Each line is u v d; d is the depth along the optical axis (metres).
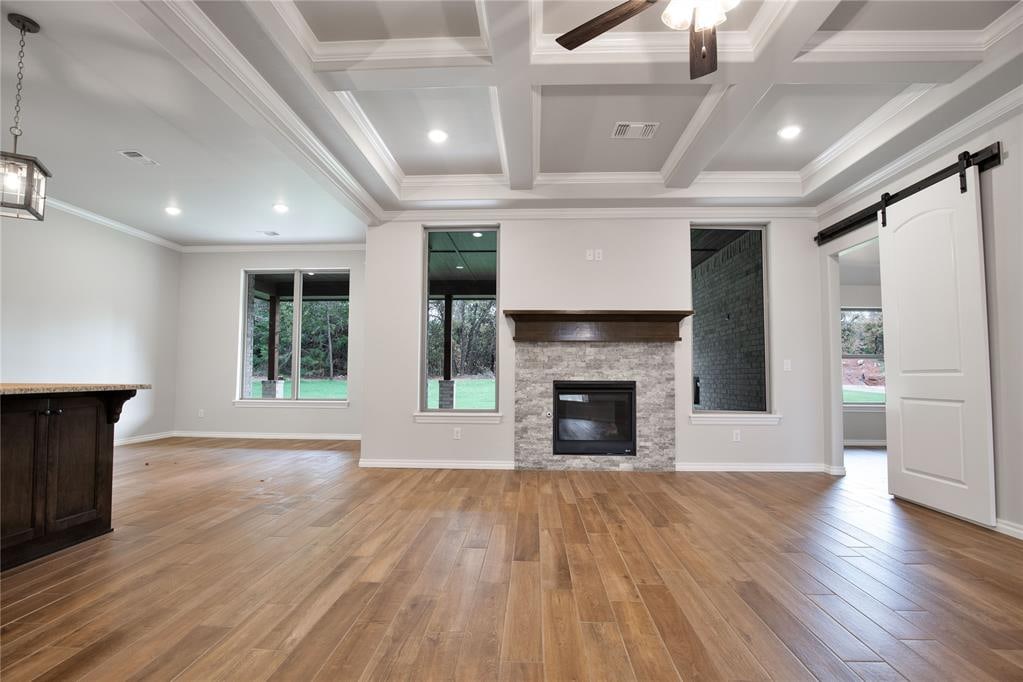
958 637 1.95
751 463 5.25
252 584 2.41
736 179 4.97
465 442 5.37
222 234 7.03
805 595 2.31
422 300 5.60
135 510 3.68
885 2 2.66
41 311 5.60
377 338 5.50
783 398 5.27
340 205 5.78
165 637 1.93
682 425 5.29
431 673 1.71
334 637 1.93
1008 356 3.22
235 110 3.18
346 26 2.88
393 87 3.25
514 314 5.24
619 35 2.93
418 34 2.95
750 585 2.42
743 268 5.71
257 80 2.98
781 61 2.96
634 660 1.79
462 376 5.69
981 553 2.86
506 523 3.39
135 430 6.92
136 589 2.35
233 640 1.91
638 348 5.33
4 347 5.24
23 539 2.65
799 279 5.34
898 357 4.07
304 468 5.31
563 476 4.96
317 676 1.69
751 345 5.59
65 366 5.87
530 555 2.80
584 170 4.92
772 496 4.17
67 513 2.90
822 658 1.80
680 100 3.61
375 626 2.02
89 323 6.16
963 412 3.47
